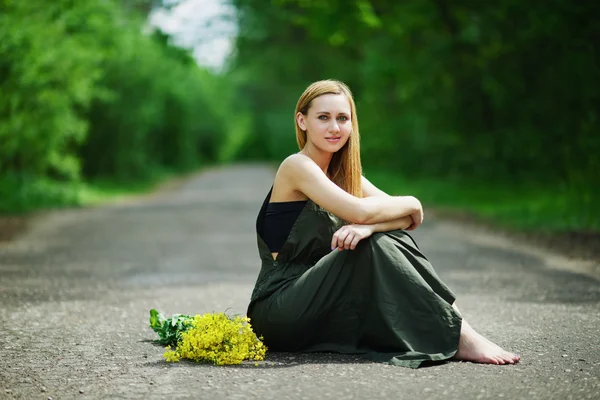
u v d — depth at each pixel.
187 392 3.44
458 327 3.95
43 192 19.72
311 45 33.97
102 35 22.95
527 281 7.23
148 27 31.47
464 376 3.67
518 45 19.25
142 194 27.05
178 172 48.34
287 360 4.06
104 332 4.93
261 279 4.32
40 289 6.90
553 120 19.88
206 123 67.94
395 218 4.16
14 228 13.66
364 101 28.64
